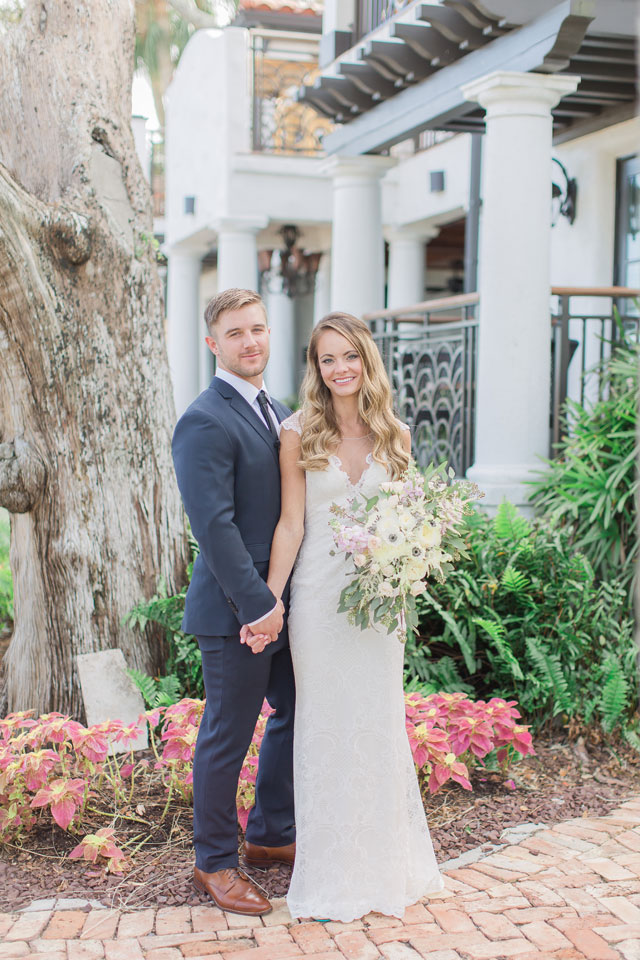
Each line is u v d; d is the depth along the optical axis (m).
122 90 4.27
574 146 7.40
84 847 2.98
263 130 10.31
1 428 4.05
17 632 4.25
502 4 5.14
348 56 7.98
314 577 2.74
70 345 3.99
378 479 2.75
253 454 2.69
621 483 4.92
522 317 5.50
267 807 3.01
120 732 3.29
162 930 2.60
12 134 4.05
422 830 2.84
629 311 6.99
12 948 2.49
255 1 11.36
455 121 6.80
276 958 2.45
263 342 2.75
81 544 4.09
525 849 3.12
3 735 3.34
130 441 4.21
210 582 2.72
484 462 5.64
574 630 4.27
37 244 3.85
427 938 2.55
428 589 4.41
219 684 2.71
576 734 4.07
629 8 5.03
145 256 4.24
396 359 7.50
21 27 4.14
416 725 3.45
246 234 10.12
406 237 10.51
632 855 3.05
